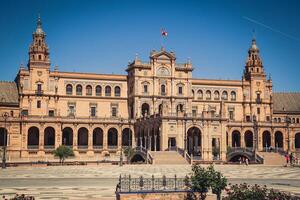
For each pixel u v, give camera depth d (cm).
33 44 13788
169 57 14325
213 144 13038
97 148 13450
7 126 12838
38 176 6969
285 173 8000
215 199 4325
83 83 14162
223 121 12238
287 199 3262
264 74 15825
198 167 3862
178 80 14375
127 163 11075
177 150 11294
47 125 13112
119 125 13725
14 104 13575
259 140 14675
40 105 13650
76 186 5475
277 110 16100
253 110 15612
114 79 14475
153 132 12425
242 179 6744
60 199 4312
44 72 13738
